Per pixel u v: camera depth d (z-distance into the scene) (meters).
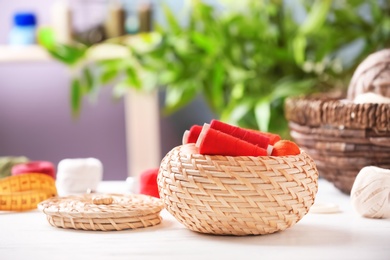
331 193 1.22
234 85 2.39
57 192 1.21
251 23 2.31
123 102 2.80
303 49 2.29
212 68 2.34
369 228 0.92
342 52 2.49
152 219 0.94
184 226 0.93
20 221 0.99
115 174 2.84
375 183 0.97
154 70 2.37
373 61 1.17
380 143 1.07
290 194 0.83
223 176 0.82
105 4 2.54
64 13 2.47
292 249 0.80
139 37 2.43
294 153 0.88
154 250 0.80
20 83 2.82
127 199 1.00
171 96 2.36
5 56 2.47
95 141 2.83
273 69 2.40
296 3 2.55
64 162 1.26
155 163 2.54
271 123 2.27
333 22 2.35
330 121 1.10
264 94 2.33
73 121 2.83
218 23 2.33
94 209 0.91
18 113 2.83
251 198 0.82
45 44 2.49
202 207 0.83
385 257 0.77
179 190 0.84
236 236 0.87
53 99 2.83
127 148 2.82
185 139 0.94
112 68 2.40
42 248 0.82
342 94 1.35
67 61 2.37
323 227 0.93
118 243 0.83
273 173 0.82
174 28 2.38
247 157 0.83
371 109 1.06
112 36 2.47
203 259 0.76
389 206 0.97
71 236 0.88
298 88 2.21
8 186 1.11
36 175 1.13
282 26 2.39
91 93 2.43
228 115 2.23
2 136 2.84
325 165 1.14
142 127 2.53
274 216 0.83
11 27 2.82
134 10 2.68
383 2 2.46
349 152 1.10
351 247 0.82
